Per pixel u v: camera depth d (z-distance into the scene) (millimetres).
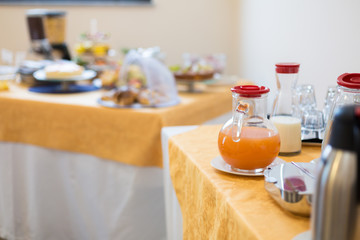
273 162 823
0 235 1923
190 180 902
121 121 1483
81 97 1769
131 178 1509
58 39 2506
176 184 1021
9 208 1853
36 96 1790
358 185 402
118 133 1502
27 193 1809
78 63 2367
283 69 876
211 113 1761
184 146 989
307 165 715
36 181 1743
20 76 2154
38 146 1709
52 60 2479
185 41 3561
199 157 904
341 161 408
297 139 874
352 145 403
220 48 3646
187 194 934
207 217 791
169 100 1626
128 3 3367
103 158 1564
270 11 2875
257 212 632
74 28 3244
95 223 1647
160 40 3490
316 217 437
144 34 3438
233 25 3611
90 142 1578
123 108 1521
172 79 1693
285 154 876
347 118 404
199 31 3578
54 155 1694
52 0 3172
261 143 753
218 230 716
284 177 664
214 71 1975
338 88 739
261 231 573
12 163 1802
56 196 1729
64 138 1633
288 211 625
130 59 1784
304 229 576
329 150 425
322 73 2293
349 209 408
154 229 1552
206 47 3619
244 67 3455
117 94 1565
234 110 781
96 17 3283
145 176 1490
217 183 752
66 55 2539
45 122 1669
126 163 1499
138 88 1748
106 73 2023
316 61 2342
